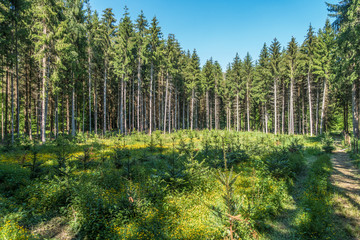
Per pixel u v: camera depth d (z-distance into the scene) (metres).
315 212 5.64
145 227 4.89
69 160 10.14
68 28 21.42
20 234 4.46
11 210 5.48
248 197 6.74
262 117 48.50
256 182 7.73
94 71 30.48
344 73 17.72
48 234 4.93
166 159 11.87
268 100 44.12
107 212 5.53
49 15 18.31
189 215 5.68
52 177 7.67
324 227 5.05
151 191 6.62
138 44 29.80
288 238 5.02
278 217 6.09
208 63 47.47
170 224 5.14
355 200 6.57
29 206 5.89
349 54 15.95
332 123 40.38
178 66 40.31
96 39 27.03
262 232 5.21
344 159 13.31
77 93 30.48
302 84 38.56
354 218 5.53
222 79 53.22
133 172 8.73
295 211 6.41
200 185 7.70
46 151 14.09
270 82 40.69
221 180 4.36
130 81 37.94
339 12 17.28
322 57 28.58
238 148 13.92
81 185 6.10
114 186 7.38
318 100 37.59
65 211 5.61
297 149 15.62
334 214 5.80
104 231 4.80
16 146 15.29
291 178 8.98
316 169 10.09
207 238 4.55
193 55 42.66
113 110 42.44
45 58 19.05
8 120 31.56
